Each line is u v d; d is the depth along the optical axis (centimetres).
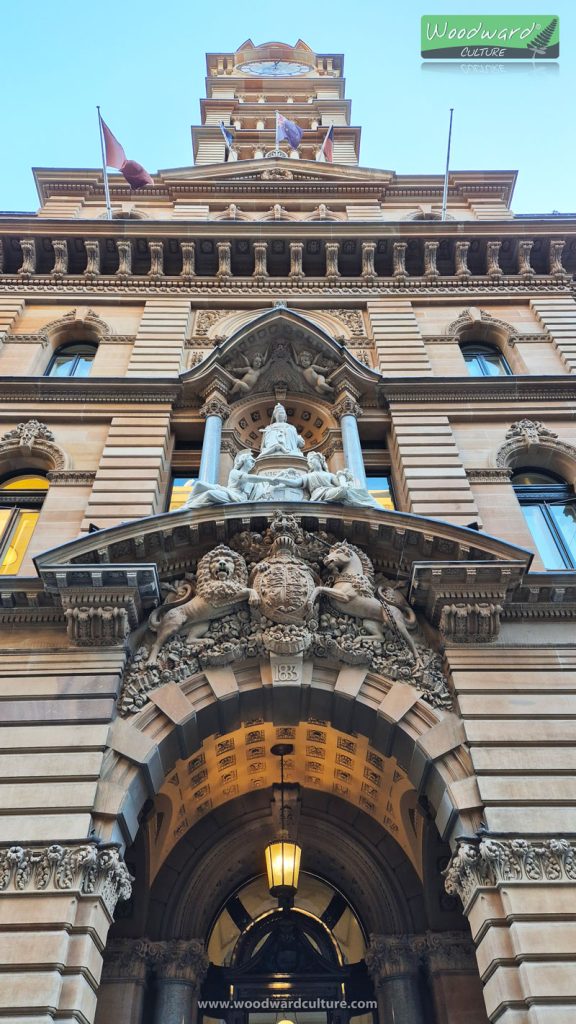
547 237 2255
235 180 2630
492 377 1808
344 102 3503
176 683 1156
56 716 1078
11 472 1669
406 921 1339
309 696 1182
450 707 1131
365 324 2075
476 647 1191
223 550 1246
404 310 2083
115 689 1111
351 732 1199
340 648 1182
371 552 1302
